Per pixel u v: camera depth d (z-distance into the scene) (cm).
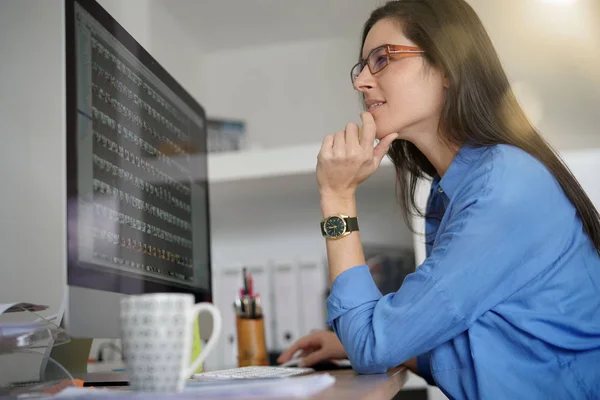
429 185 175
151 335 55
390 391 80
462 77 106
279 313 201
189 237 132
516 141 104
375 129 110
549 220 97
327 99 255
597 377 94
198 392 54
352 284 102
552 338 94
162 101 122
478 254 92
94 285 87
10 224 129
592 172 183
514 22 208
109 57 100
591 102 203
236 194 204
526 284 95
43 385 71
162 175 119
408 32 111
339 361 132
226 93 262
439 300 92
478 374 92
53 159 134
